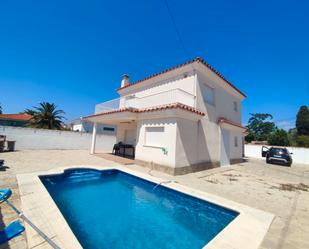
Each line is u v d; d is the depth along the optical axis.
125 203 5.77
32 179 5.97
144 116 10.38
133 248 3.46
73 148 18.70
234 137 15.15
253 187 7.11
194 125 9.99
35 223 3.18
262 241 3.07
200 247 3.52
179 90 9.54
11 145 13.87
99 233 3.98
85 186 7.21
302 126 41.44
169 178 7.61
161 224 4.49
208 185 6.96
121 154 15.37
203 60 10.26
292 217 4.28
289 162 15.81
